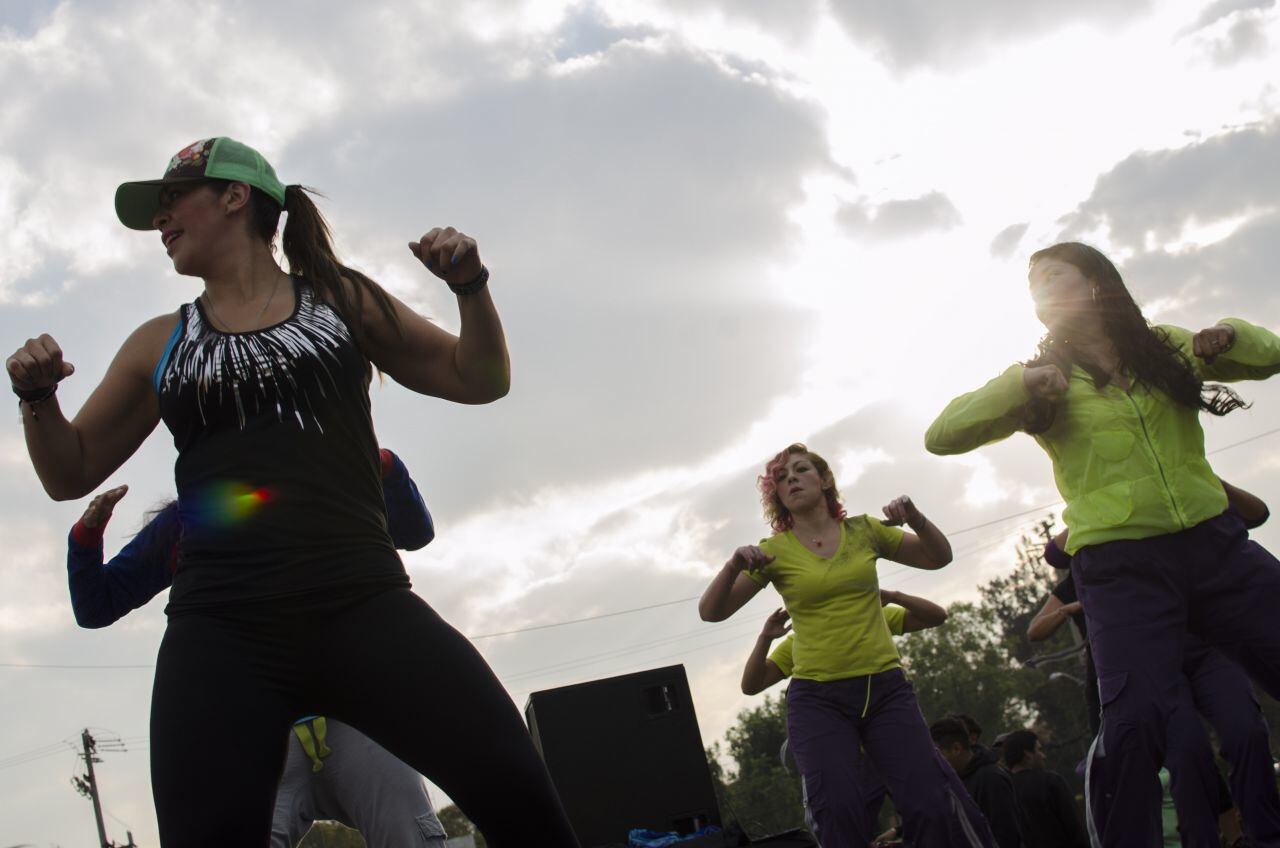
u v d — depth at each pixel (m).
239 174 2.35
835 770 4.73
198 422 2.15
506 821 2.03
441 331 2.46
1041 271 3.64
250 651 2.01
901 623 6.18
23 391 2.20
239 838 1.91
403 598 2.10
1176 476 3.38
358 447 2.20
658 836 6.14
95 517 3.75
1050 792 7.00
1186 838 3.37
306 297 2.31
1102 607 3.39
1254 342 3.43
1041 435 3.61
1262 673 3.42
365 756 3.91
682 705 6.44
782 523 5.37
